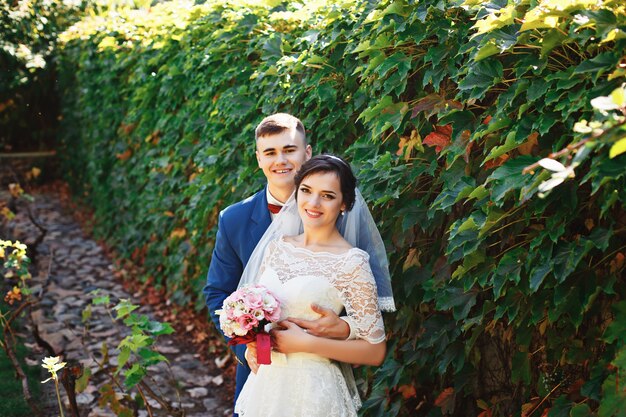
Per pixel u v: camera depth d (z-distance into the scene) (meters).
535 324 2.57
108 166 8.52
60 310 6.44
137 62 6.84
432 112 2.88
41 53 10.33
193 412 4.68
